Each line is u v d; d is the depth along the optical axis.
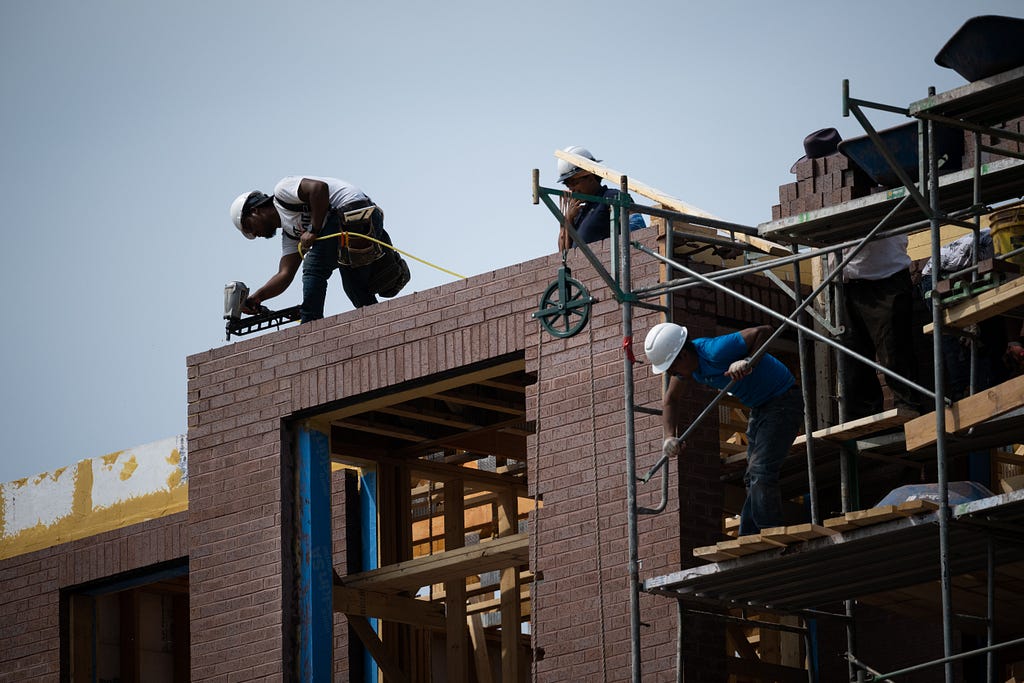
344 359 25.14
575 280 23.05
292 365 25.66
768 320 23.20
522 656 30.67
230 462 25.95
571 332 22.89
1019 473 24.89
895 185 20.02
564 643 22.11
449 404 27.66
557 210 20.19
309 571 25.06
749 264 22.33
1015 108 18.19
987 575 18.61
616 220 21.28
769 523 19.28
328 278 26.11
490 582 32.38
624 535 21.83
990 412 18.00
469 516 33.06
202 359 26.69
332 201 26.25
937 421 17.69
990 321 21.92
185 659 32.41
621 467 22.05
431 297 24.50
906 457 21.98
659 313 22.20
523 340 23.42
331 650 25.00
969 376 21.91
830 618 21.53
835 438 21.08
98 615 30.78
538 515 22.75
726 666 21.67
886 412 20.41
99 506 31.23
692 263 22.62
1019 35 17.22
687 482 21.69
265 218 26.98
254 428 25.80
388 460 28.72
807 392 20.77
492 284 23.92
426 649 28.84
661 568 21.41
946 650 17.09
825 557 18.91
